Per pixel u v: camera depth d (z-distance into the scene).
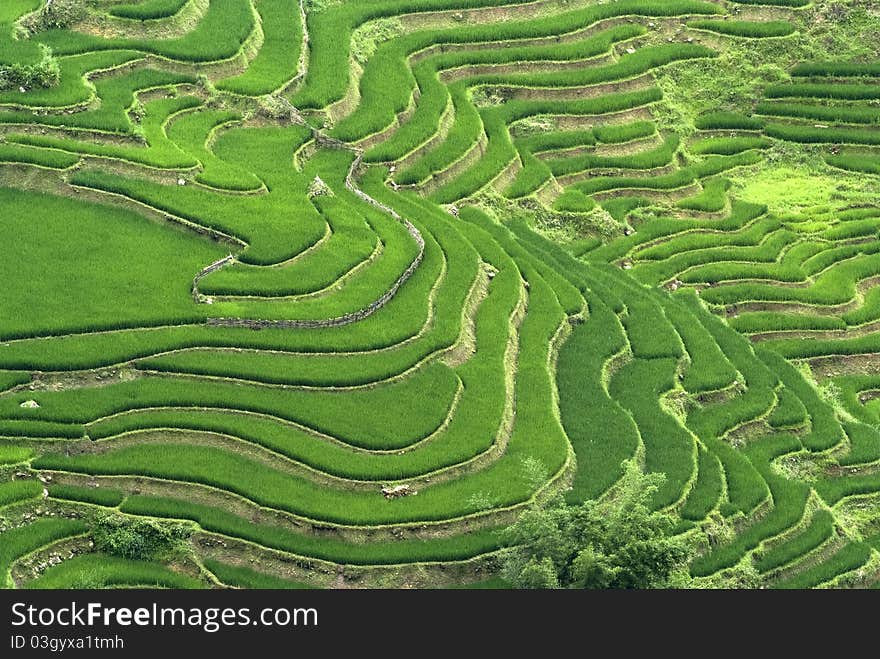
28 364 88.38
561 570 78.94
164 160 105.62
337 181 109.62
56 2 116.81
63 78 111.19
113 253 98.50
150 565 79.12
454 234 107.00
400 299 99.19
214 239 101.12
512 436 91.38
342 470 85.38
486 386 94.00
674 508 90.38
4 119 106.88
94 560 78.81
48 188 102.94
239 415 87.88
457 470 87.56
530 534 79.69
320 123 115.50
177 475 83.06
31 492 80.75
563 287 106.25
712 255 117.88
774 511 93.62
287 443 86.31
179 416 86.69
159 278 96.69
